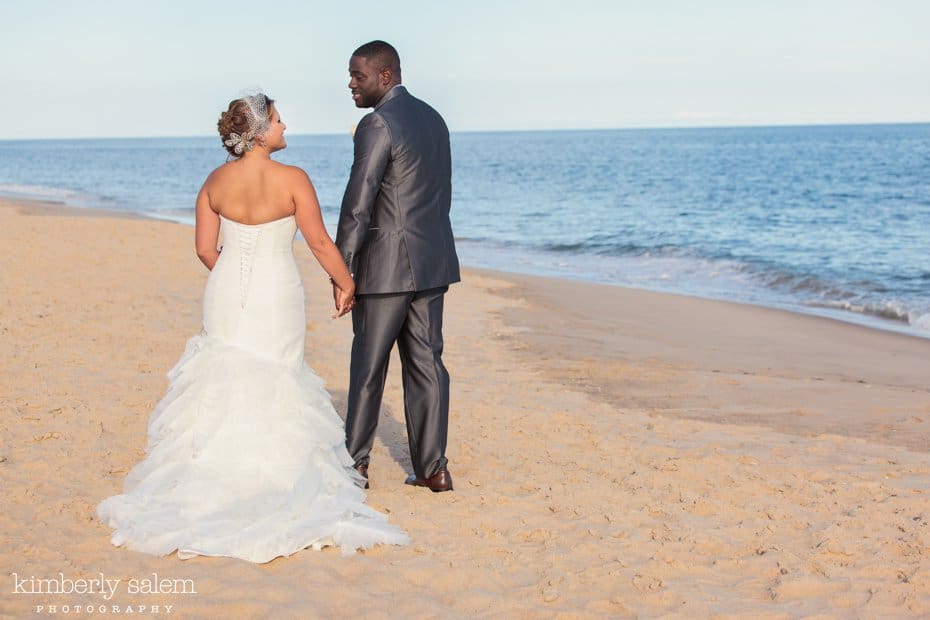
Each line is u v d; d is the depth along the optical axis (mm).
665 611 3406
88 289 11086
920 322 12656
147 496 4086
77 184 52625
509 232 26438
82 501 4398
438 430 4773
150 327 9102
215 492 4023
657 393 7609
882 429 6473
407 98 4602
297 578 3615
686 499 4711
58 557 3768
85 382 6824
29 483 4652
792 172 54906
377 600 3434
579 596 3525
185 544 3785
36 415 5902
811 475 5180
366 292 4562
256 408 4129
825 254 19922
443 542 4047
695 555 3967
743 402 7320
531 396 7301
